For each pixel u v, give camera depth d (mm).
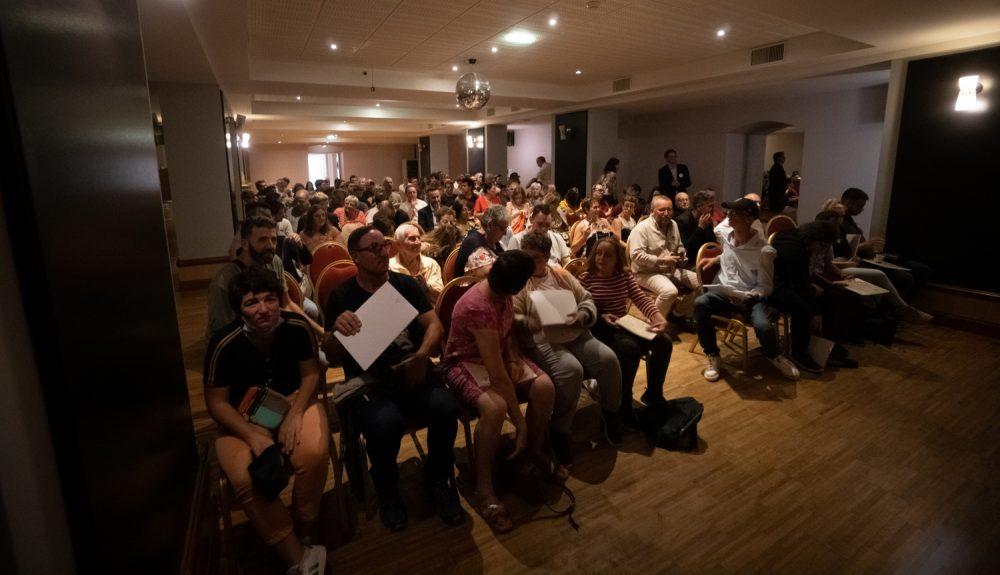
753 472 2480
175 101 6406
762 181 10891
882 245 4910
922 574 1869
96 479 938
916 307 4973
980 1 3684
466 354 2230
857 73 6695
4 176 775
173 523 1419
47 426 853
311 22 5551
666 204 4055
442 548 2016
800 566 1910
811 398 3227
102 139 1130
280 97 10922
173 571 1371
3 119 761
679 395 3273
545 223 4367
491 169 14695
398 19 5473
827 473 2469
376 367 2186
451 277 3654
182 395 1673
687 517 2174
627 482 2406
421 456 2600
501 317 2168
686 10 5246
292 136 19562
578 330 2598
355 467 2180
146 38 4312
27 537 811
